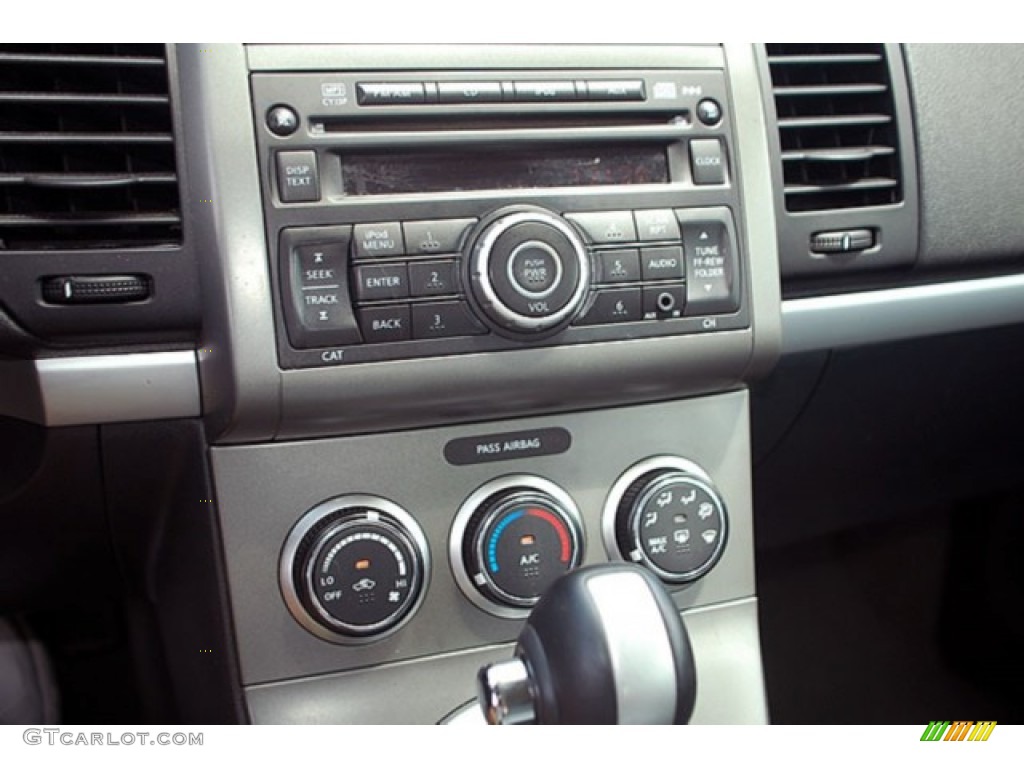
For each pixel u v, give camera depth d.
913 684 1.37
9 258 0.66
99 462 0.75
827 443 1.12
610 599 0.60
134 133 0.69
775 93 0.84
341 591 0.70
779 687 1.35
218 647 0.73
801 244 0.85
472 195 0.68
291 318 0.66
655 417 0.79
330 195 0.66
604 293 0.71
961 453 1.22
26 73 0.69
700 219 0.74
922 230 0.89
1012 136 0.91
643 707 0.58
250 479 0.70
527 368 0.70
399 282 0.67
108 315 0.67
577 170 0.72
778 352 0.77
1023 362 1.09
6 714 1.09
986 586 1.44
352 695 0.72
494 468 0.74
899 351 1.01
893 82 0.87
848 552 1.44
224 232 0.65
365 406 0.68
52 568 0.88
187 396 0.72
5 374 0.73
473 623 0.74
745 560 0.82
